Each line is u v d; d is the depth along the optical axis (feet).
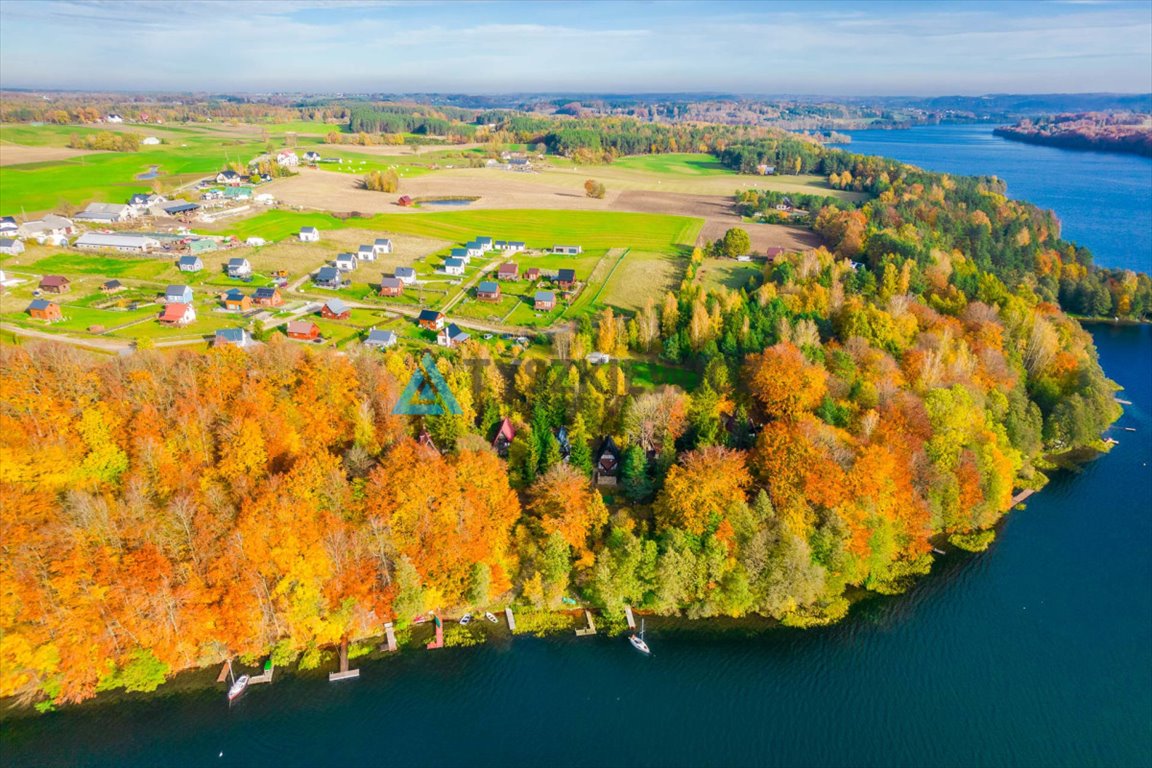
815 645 335.26
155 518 309.01
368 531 330.13
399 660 319.06
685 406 426.51
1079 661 329.11
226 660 310.24
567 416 442.09
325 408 389.19
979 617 353.10
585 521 353.92
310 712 294.66
